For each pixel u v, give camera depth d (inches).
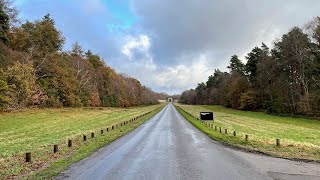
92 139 1090.1
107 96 5388.8
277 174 551.2
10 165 629.0
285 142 1042.1
